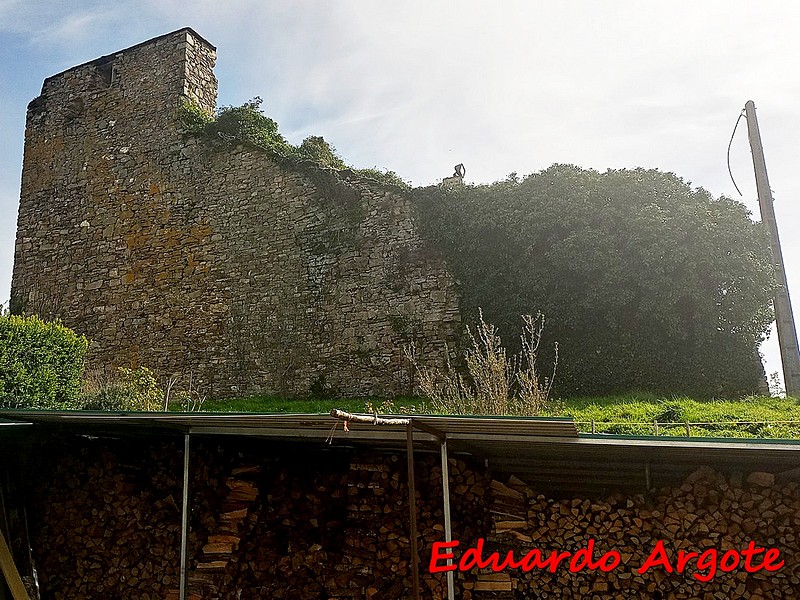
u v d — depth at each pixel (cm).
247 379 1355
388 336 1216
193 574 567
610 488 539
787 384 1035
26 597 592
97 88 1716
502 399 848
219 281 1435
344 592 553
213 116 1598
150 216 1562
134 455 675
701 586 473
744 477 492
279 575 576
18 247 1725
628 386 1027
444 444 455
